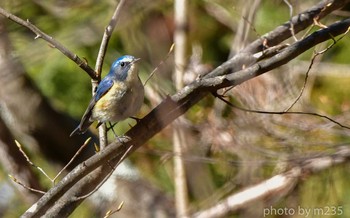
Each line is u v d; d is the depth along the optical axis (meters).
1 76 12.36
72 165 15.01
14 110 14.55
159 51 13.09
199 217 13.20
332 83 14.30
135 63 9.09
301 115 12.13
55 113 14.85
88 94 14.79
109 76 9.21
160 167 14.68
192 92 8.37
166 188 14.58
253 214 13.09
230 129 12.09
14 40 13.27
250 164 12.12
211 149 12.36
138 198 14.29
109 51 14.31
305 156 12.25
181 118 12.11
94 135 15.38
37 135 14.67
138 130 8.50
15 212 14.09
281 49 9.14
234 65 9.12
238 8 12.66
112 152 8.38
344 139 12.95
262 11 13.98
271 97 12.01
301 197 13.43
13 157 14.16
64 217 8.86
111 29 8.71
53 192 8.30
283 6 14.10
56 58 14.55
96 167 8.36
